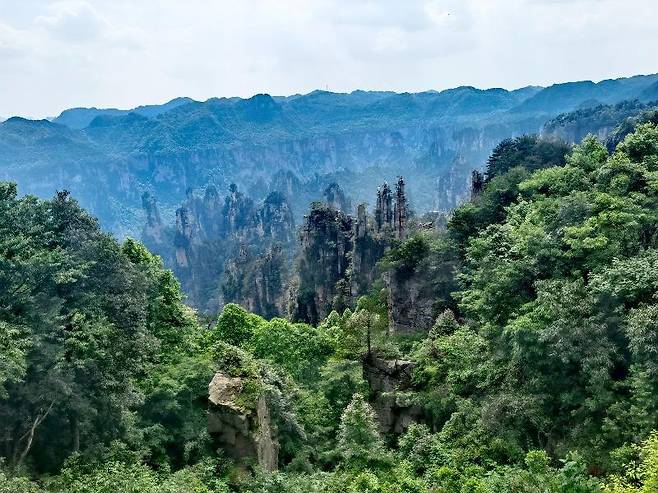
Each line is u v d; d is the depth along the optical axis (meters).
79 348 36.25
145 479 30.86
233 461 35.75
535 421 31.02
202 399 42.47
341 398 49.19
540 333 31.73
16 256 38.44
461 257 60.69
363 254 100.62
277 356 54.03
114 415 37.19
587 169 51.22
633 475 22.45
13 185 44.91
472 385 39.66
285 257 173.62
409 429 38.75
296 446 41.94
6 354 30.48
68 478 31.23
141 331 42.50
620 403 27.88
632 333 27.53
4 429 32.69
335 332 59.94
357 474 34.09
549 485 25.55
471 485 28.97
